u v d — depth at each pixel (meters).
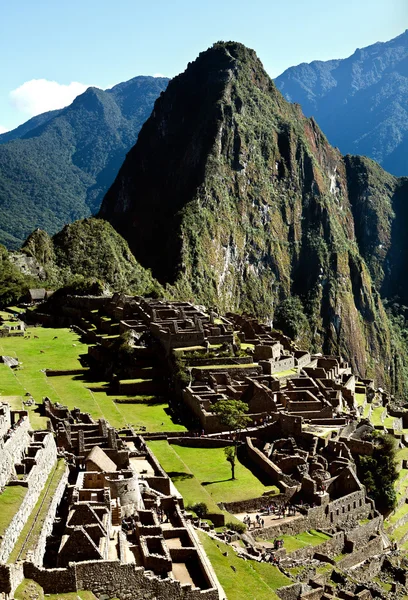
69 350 129.88
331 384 117.88
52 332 150.75
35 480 47.03
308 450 89.62
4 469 44.72
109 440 63.34
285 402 99.94
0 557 36.88
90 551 42.38
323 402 100.25
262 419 96.69
